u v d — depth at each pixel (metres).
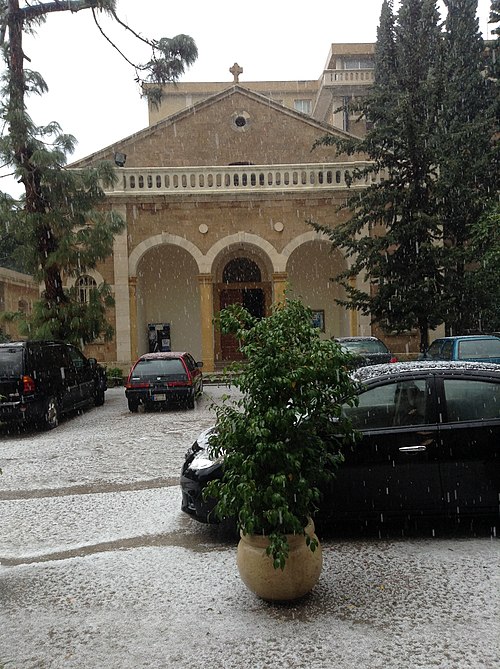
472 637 3.78
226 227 22.98
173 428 12.32
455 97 20.20
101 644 3.89
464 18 26.00
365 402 5.66
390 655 3.60
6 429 13.08
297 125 25.70
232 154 25.58
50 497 7.62
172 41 17.94
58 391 13.33
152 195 22.66
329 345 4.33
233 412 4.38
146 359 14.88
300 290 25.66
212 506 5.75
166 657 3.70
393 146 17.92
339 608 4.22
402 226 17.14
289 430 4.17
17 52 16.97
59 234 17.44
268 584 4.21
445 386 5.66
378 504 5.48
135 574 5.03
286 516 3.98
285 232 23.08
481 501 5.46
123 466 9.11
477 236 16.47
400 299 17.14
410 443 5.48
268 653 3.68
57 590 4.77
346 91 33.88
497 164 18.84
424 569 4.84
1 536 6.23
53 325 17.02
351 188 22.77
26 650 3.86
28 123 16.42
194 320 25.70
